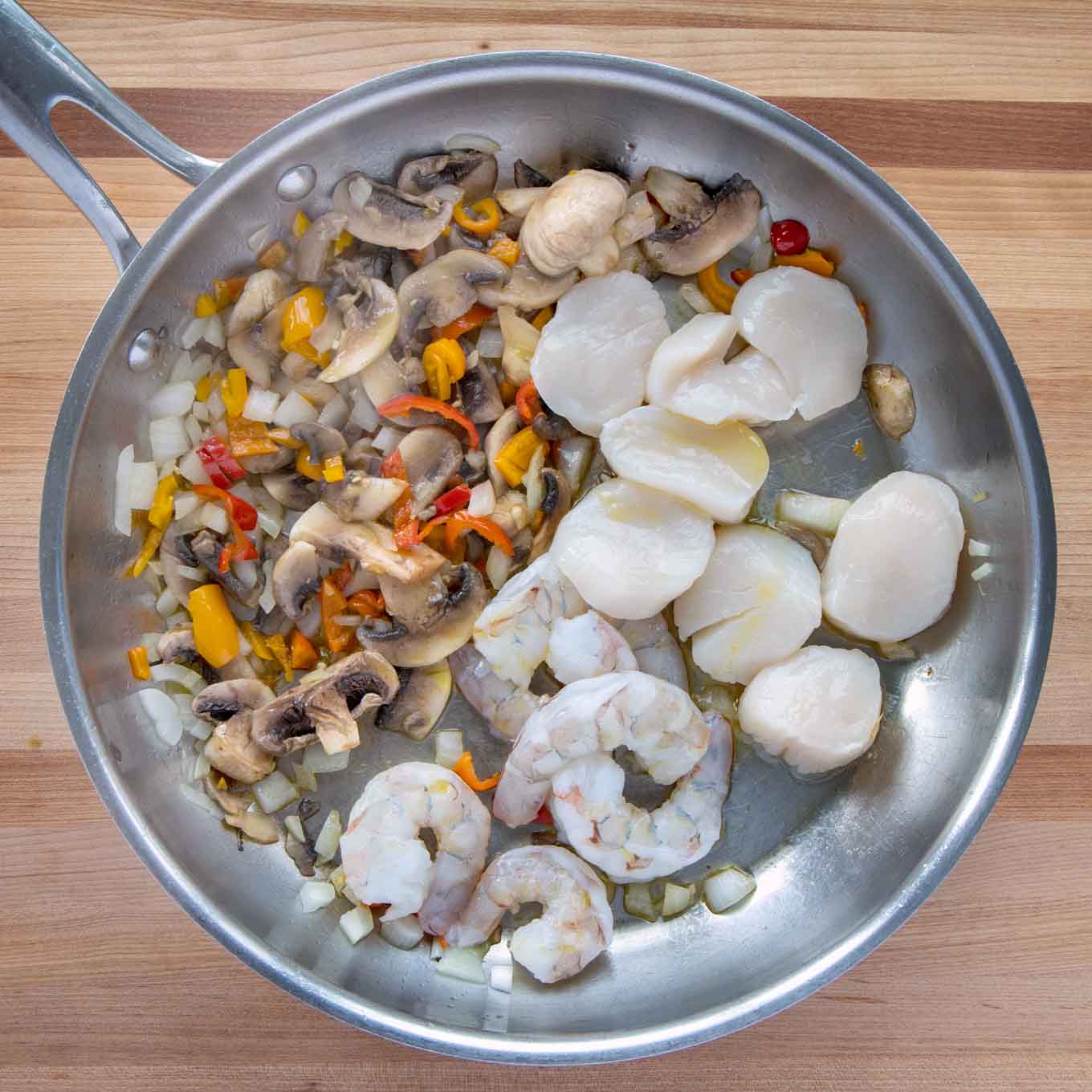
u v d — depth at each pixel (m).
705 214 0.43
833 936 0.42
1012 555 0.42
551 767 0.40
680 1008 0.42
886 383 0.44
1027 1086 0.43
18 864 0.43
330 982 0.39
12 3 0.37
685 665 0.44
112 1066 0.42
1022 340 0.44
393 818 0.40
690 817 0.41
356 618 0.43
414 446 0.43
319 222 0.42
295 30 0.44
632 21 0.44
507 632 0.42
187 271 0.41
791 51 0.44
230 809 0.42
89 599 0.40
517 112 0.41
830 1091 0.43
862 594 0.43
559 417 0.43
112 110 0.38
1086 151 0.44
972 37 0.44
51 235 0.43
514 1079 0.42
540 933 0.40
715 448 0.42
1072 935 0.43
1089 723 0.44
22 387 0.43
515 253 0.43
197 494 0.43
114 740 0.41
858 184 0.41
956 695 0.43
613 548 0.42
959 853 0.40
